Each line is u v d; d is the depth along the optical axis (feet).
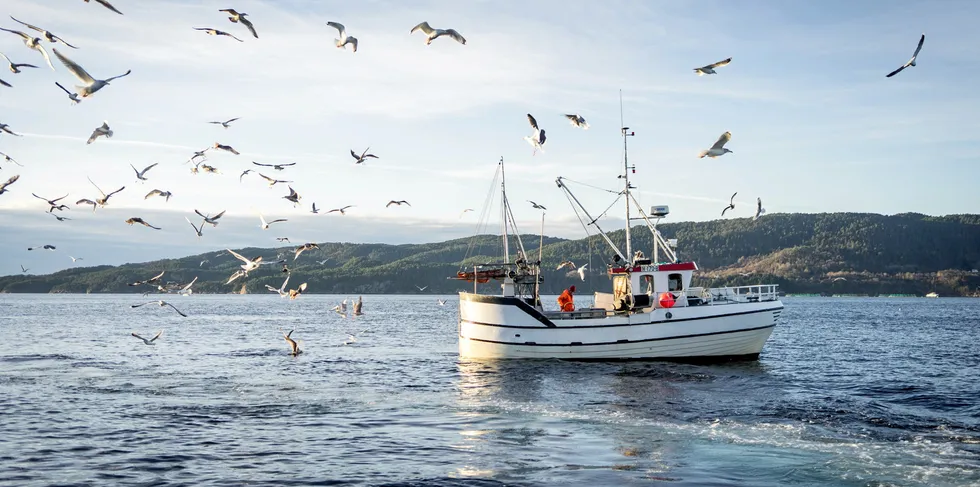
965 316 483.92
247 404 112.68
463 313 164.45
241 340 252.42
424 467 75.97
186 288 148.36
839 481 69.87
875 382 138.92
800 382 135.64
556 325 153.79
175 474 74.49
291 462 78.38
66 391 126.93
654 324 151.53
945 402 114.01
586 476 72.23
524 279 161.89
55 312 529.04
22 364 172.86
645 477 71.61
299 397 119.34
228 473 74.69
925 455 78.33
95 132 89.76
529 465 76.23
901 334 289.33
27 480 72.54
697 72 93.35
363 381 139.23
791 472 72.69
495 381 133.39
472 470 74.69
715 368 148.66
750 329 154.40
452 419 99.55
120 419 100.89
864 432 88.99
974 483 69.15
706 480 70.54
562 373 141.08
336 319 427.33
